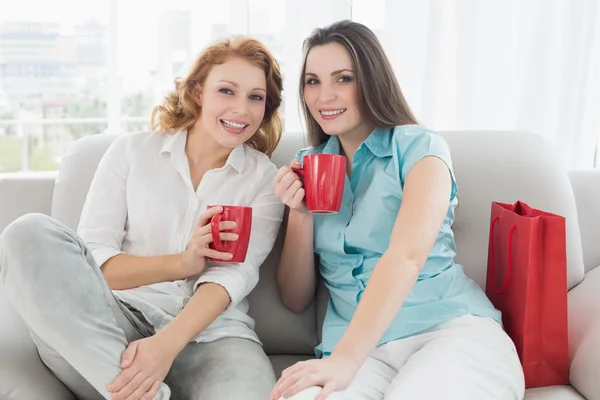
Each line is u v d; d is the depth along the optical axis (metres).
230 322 1.55
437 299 1.46
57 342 1.19
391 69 1.55
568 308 1.57
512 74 2.52
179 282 1.58
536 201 1.69
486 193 1.71
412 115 1.58
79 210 1.70
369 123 1.55
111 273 1.48
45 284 1.16
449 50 2.49
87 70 3.60
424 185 1.38
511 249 1.46
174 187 1.60
